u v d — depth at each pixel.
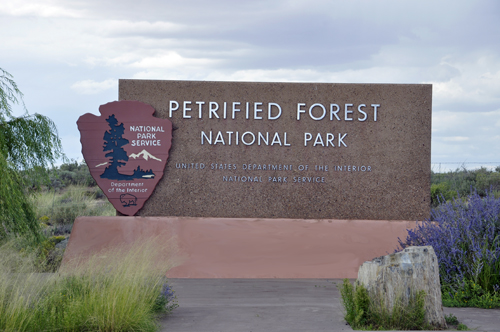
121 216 10.50
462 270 6.98
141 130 10.66
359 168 10.78
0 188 8.59
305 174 10.77
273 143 10.78
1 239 9.05
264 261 9.54
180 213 10.70
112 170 10.59
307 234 10.09
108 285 5.66
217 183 10.76
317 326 5.26
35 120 9.56
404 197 10.75
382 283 5.29
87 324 4.92
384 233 10.10
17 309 4.87
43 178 9.76
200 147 10.78
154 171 10.62
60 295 5.44
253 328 5.17
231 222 10.30
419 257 5.34
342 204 10.73
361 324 5.21
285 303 6.84
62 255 9.91
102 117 10.62
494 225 7.31
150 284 6.07
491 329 5.05
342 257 9.66
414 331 5.00
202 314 5.98
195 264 9.42
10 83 9.27
